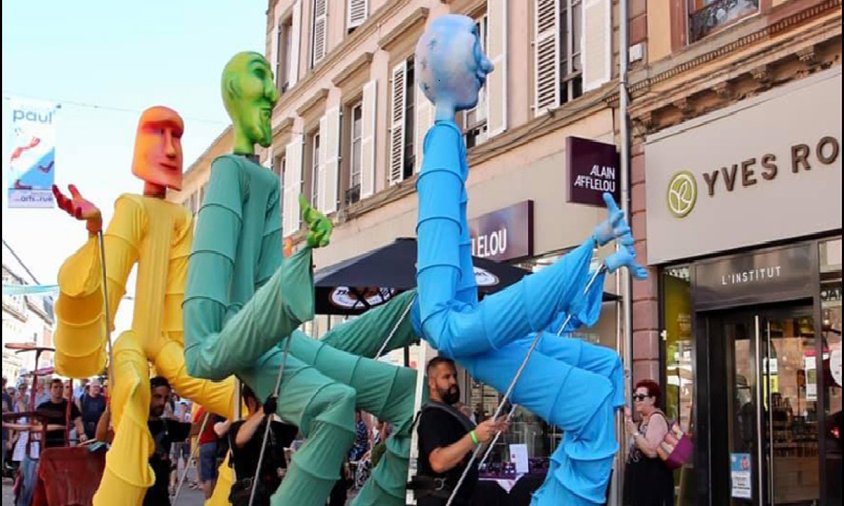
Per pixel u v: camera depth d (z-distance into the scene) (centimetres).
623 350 1080
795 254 898
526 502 573
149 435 509
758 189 926
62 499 555
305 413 414
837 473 843
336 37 2056
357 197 1912
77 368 553
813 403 885
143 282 565
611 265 387
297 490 407
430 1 1609
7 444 1459
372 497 470
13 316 5447
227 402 559
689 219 1005
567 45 1273
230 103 493
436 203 406
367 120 1819
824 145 859
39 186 1496
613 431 393
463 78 424
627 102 1104
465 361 399
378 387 468
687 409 1020
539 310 374
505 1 1386
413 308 439
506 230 1302
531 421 1231
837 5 866
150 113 593
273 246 491
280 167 2369
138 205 567
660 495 704
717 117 977
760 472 941
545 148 1266
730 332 996
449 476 432
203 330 439
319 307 818
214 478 991
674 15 1063
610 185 1101
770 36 934
